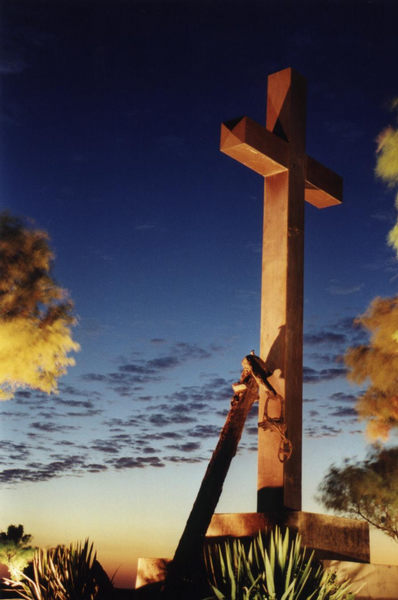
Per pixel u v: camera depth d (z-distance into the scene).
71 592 5.70
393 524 12.13
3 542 11.94
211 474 6.00
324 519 6.12
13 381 11.55
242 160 6.98
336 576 5.62
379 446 12.53
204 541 6.30
